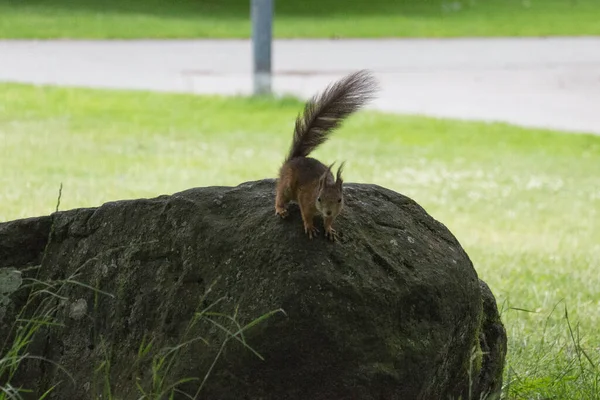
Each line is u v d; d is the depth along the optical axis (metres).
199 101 26.31
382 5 50.78
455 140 22.80
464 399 6.63
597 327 9.95
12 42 35.91
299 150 6.96
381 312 5.89
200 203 6.43
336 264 5.91
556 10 50.16
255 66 27.12
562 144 22.62
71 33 38.47
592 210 16.73
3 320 6.83
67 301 6.69
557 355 8.52
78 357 6.53
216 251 6.14
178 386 5.79
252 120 24.39
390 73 31.62
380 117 24.95
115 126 22.92
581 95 28.56
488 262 12.80
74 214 6.95
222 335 5.83
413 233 6.47
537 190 18.28
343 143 22.03
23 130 21.89
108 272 6.58
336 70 31.62
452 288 6.26
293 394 5.74
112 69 31.23
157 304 6.27
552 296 11.14
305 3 50.66
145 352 5.95
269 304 5.77
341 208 5.93
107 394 6.14
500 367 7.10
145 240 6.50
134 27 40.78
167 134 22.38
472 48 37.72
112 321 6.44
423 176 19.12
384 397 5.80
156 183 17.31
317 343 5.72
